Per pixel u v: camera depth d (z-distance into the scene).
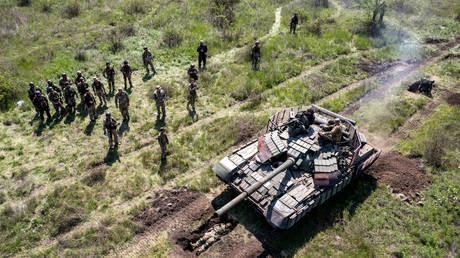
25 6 26.88
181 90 17.55
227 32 23.39
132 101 16.58
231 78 18.42
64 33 23.27
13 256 9.48
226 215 10.68
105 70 16.69
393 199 11.27
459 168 12.56
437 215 10.67
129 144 13.84
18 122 15.17
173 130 14.69
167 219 10.56
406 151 13.56
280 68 19.50
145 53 18.38
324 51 21.66
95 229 10.13
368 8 25.61
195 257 9.53
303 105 16.34
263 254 9.50
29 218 10.52
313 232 10.09
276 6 29.81
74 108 15.75
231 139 14.04
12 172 12.38
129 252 9.60
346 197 11.38
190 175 12.30
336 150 11.09
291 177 10.55
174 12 26.78
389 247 9.73
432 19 26.77
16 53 20.50
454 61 20.66
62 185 11.70
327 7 29.52
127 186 11.74
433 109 16.20
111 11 27.02
